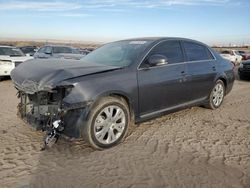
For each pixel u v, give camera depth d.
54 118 3.45
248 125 4.90
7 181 2.88
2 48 11.21
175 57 4.81
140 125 4.73
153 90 4.27
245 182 2.95
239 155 3.61
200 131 4.52
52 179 2.94
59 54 13.33
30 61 4.33
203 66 5.36
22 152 3.58
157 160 3.42
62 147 3.75
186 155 3.58
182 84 4.81
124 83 3.84
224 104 6.58
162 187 2.82
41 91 3.45
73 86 3.37
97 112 3.57
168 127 4.68
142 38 4.98
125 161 3.38
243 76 12.23
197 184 2.88
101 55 4.74
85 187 2.80
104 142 3.70
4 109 5.75
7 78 11.02
